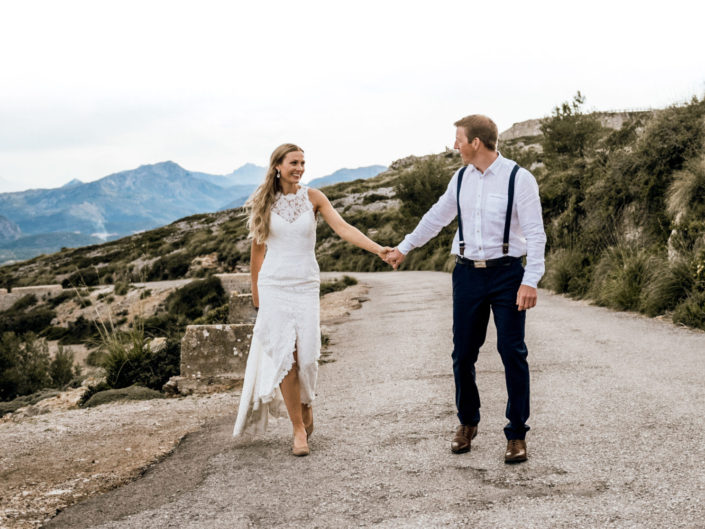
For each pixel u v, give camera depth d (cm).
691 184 1076
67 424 554
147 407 616
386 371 679
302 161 407
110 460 436
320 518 299
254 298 438
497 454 374
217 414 555
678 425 406
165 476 386
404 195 3419
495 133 357
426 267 3036
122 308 3328
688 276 925
